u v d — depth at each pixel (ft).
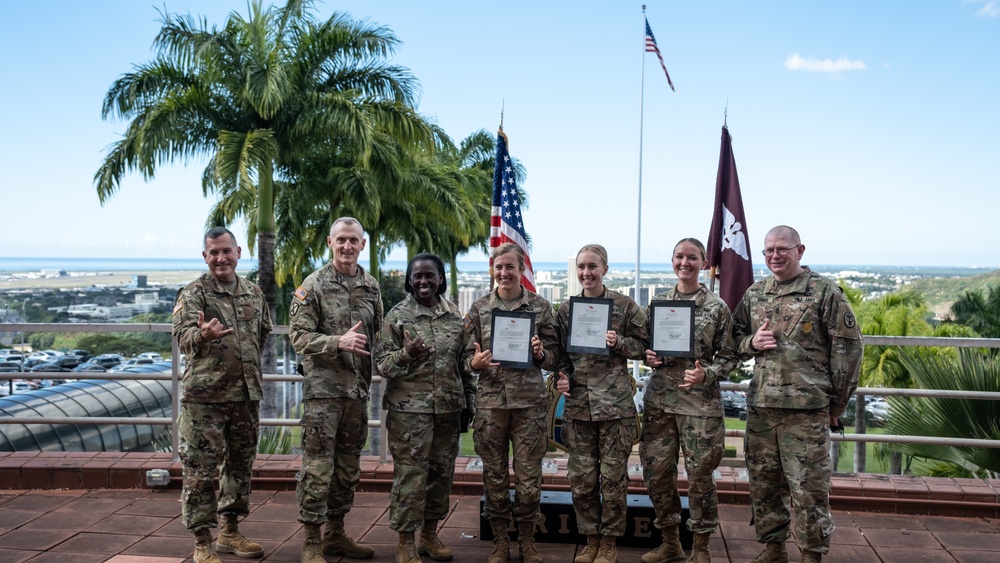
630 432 13.78
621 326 14.05
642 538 14.82
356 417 14.17
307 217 60.49
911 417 21.83
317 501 13.43
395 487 13.71
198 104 49.21
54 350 95.14
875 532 15.46
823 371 13.08
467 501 17.51
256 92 48.70
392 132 53.16
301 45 52.90
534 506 13.91
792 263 13.41
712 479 13.52
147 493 17.79
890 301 67.41
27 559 13.97
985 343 16.16
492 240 19.47
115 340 100.48
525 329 13.51
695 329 13.60
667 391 13.73
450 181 64.59
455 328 14.29
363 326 14.32
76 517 16.22
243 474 14.38
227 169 46.44
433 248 79.15
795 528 13.14
